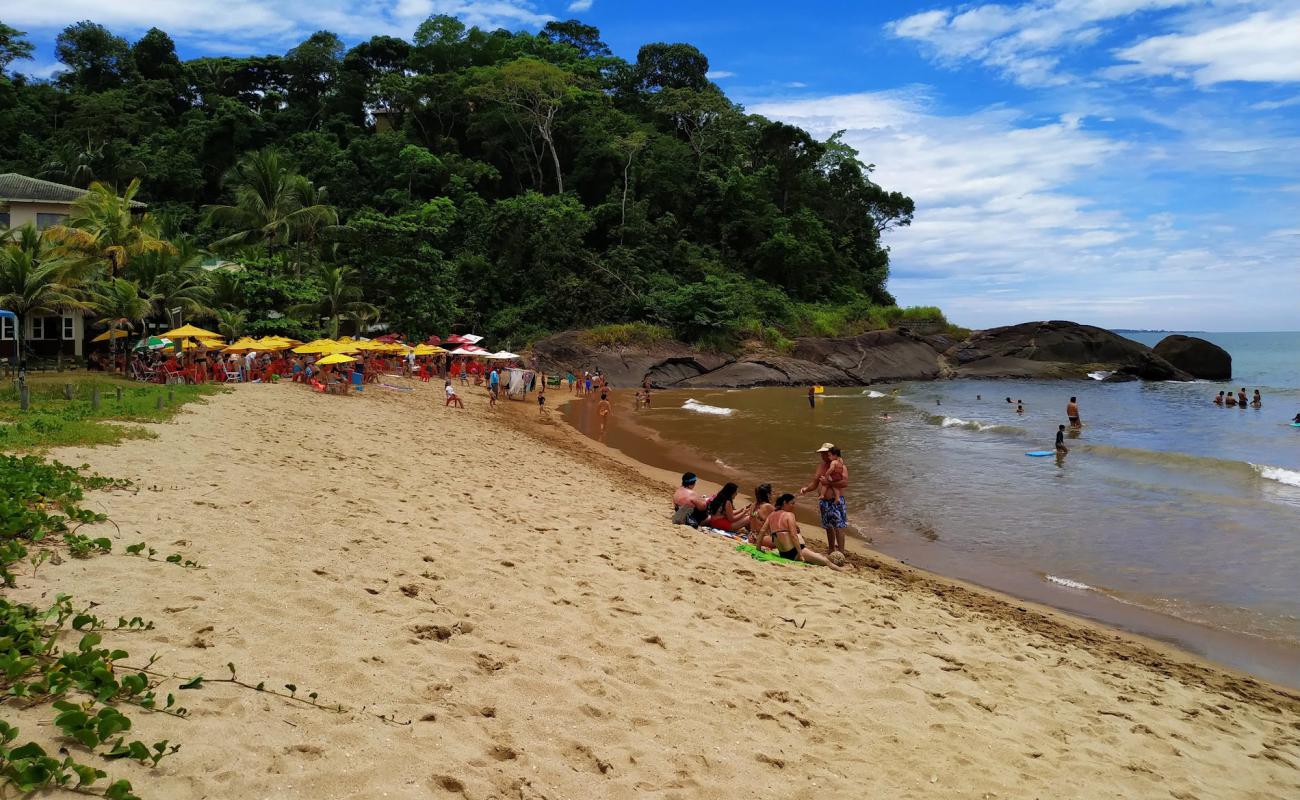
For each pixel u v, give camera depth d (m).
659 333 60.06
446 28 77.94
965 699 6.88
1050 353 69.25
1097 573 13.62
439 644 5.82
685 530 12.60
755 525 13.12
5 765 3.22
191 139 68.06
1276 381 65.38
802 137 79.00
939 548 15.15
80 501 7.76
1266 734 7.38
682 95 77.06
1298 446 29.59
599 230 68.69
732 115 77.88
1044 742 6.29
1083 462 24.72
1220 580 13.22
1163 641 10.60
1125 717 7.20
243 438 14.71
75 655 4.16
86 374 29.17
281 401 23.66
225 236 55.34
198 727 3.91
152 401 18.56
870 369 64.56
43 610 4.96
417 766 4.03
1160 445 29.69
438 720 4.62
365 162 66.69
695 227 74.38
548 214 62.16
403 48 79.06
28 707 3.77
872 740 5.75
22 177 38.53
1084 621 11.24
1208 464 24.06
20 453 10.14
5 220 37.34
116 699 3.99
